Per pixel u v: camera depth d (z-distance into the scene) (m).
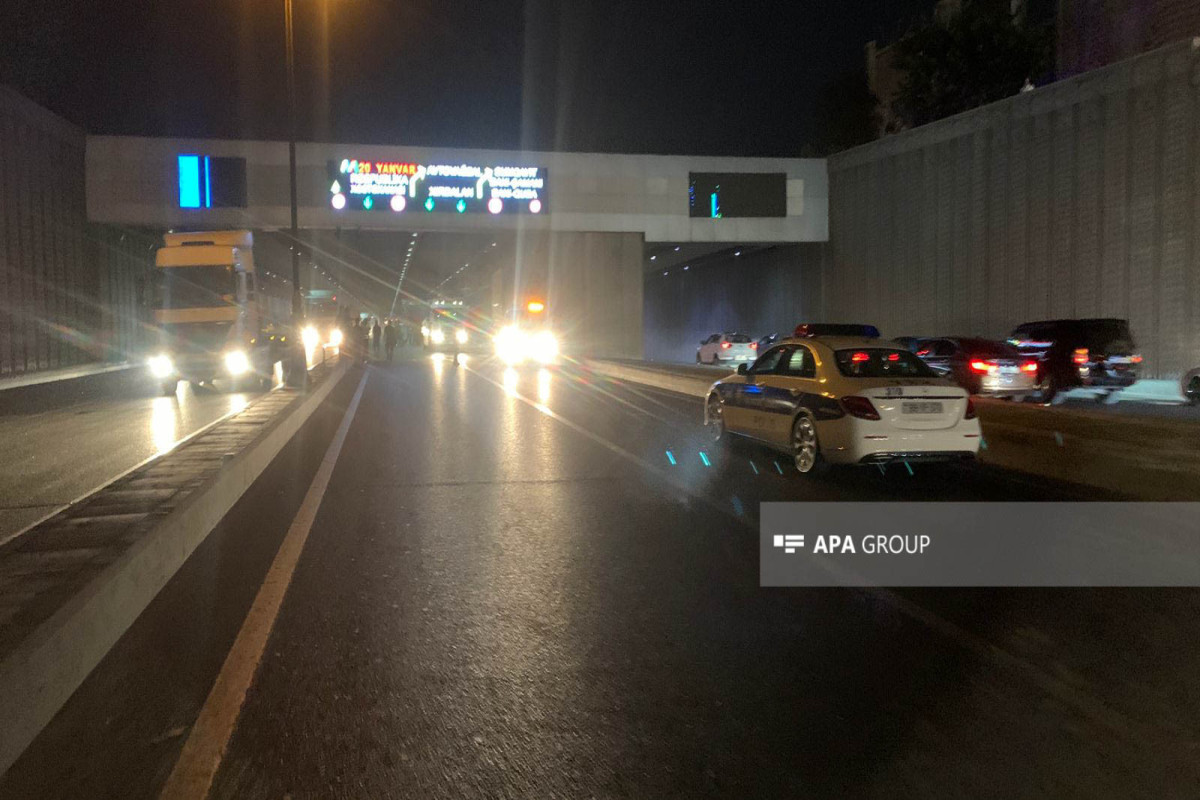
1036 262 32.94
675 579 7.22
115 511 7.77
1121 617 6.33
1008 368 21.84
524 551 8.05
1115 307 29.72
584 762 4.27
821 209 46.03
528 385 27.12
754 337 53.31
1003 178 34.47
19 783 4.06
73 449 14.11
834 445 10.70
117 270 41.41
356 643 5.80
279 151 40.62
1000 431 11.72
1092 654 5.63
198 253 23.12
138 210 38.97
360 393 24.14
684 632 6.04
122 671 5.34
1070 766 4.22
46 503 9.96
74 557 6.24
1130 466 9.78
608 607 6.54
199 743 4.43
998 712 4.81
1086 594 6.85
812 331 25.30
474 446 14.31
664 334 66.44
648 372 27.27
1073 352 21.80
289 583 7.10
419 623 6.19
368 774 4.14
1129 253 29.22
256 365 24.14
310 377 25.47
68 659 5.00
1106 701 4.95
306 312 49.88
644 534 8.65
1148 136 28.56
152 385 26.69
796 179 45.72
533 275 45.19
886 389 10.46
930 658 5.58
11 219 29.81
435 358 44.41
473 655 5.61
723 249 51.53
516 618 6.30
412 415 18.75
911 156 39.75
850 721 4.70
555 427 16.69
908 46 48.28
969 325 36.28
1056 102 32.00
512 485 11.09
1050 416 10.88
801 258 48.44
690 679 5.25
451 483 11.23
